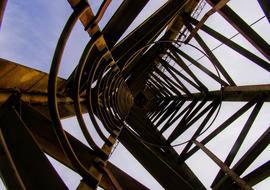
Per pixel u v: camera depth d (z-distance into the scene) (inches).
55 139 104.4
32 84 120.9
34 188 73.1
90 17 92.7
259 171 148.9
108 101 189.2
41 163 77.9
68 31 76.9
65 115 150.6
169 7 174.2
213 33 259.3
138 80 441.7
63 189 74.4
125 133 188.5
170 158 236.2
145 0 133.3
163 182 157.5
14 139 83.3
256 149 159.9
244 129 187.9
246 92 218.7
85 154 115.7
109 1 92.7
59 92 146.1
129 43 158.4
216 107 269.6
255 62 213.9
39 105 128.5
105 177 120.7
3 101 97.3
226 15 193.8
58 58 78.1
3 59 94.0
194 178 208.1
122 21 134.1
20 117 92.0
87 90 128.2
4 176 67.4
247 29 188.2
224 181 165.3
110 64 153.0
